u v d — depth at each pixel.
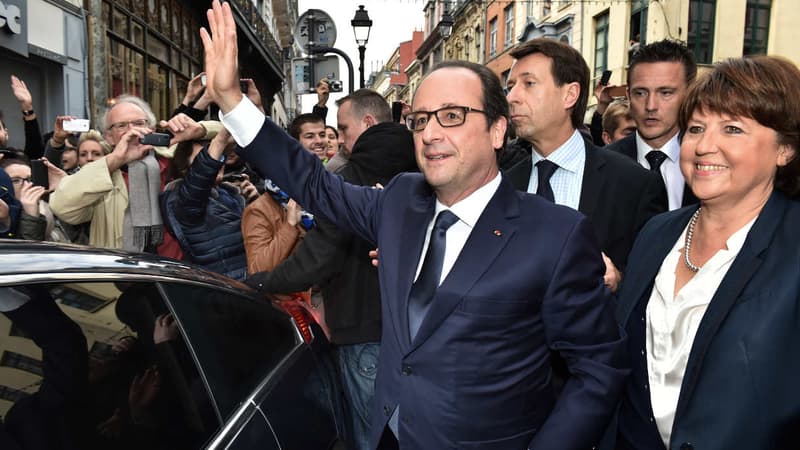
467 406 1.27
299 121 3.96
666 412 1.31
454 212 1.39
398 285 1.39
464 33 29.66
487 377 1.27
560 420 1.27
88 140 3.35
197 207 2.49
